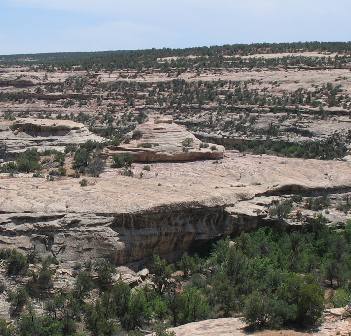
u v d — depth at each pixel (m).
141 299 40.84
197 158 63.44
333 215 55.62
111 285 42.69
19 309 39.66
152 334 35.31
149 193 50.91
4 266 41.91
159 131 66.75
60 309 39.75
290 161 64.69
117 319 40.09
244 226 52.12
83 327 39.00
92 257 44.03
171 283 45.12
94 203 47.53
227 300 42.12
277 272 45.19
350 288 45.22
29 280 41.25
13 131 76.06
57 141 74.75
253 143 86.06
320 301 34.47
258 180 58.03
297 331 33.78
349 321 34.81
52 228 44.62
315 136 87.00
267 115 95.62
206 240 50.69
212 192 52.81
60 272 42.53
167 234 48.28
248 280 44.69
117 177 56.53
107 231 44.97
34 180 54.91
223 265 46.97
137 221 46.88
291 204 55.47
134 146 63.78
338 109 94.12
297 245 51.81
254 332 33.69
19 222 44.97
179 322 40.31
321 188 58.38
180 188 53.31
